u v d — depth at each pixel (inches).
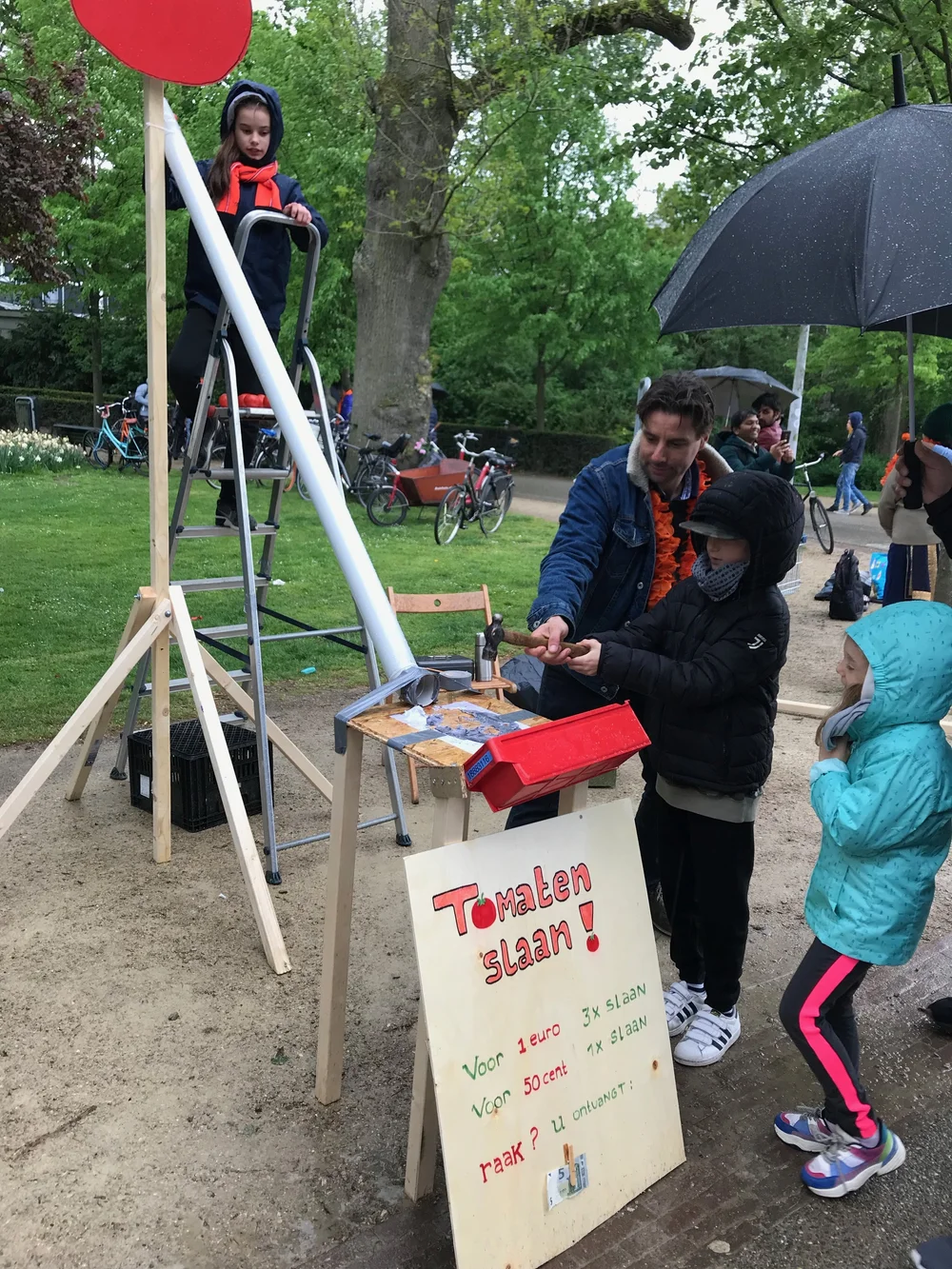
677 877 113.3
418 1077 86.3
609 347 1111.0
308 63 690.8
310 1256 83.3
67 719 207.5
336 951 96.6
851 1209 91.2
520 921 82.5
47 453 665.6
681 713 101.4
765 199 102.3
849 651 90.7
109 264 848.3
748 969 133.3
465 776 77.7
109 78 760.3
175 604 142.7
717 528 94.0
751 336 1390.3
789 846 173.3
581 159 1025.5
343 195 623.8
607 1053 88.5
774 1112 104.5
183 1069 106.2
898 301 86.7
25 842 157.8
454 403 1331.2
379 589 103.6
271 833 147.1
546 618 101.6
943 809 86.5
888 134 98.0
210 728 135.5
